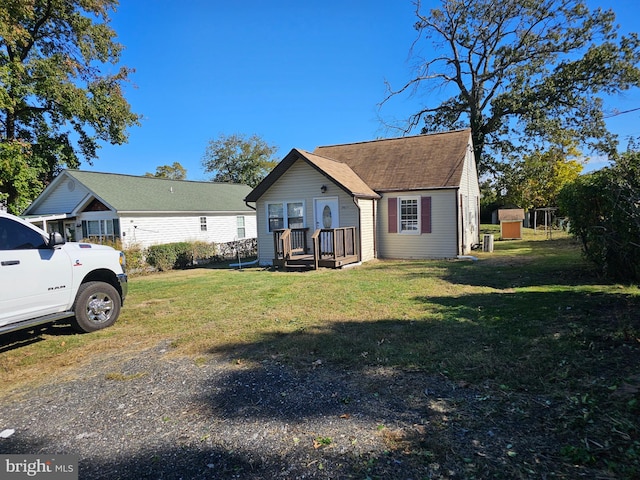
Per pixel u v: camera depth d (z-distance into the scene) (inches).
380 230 594.6
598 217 307.9
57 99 659.4
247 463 97.1
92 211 741.9
